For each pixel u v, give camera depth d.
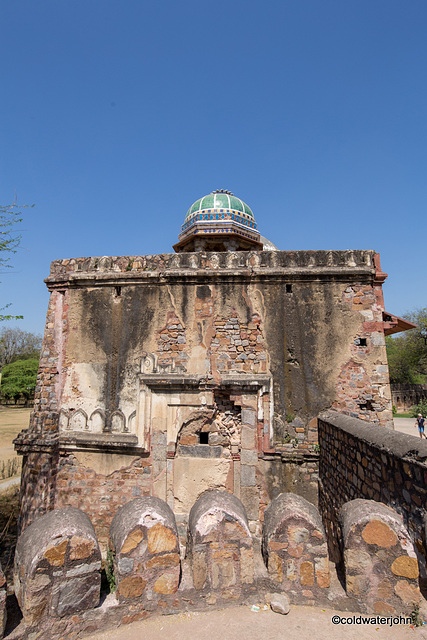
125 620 2.86
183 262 7.54
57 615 2.72
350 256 7.27
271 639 2.63
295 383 7.04
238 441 7.09
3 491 11.56
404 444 3.54
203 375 7.15
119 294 7.70
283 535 3.04
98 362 7.54
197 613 2.92
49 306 7.90
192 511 3.46
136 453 7.14
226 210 10.84
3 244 7.47
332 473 5.91
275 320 7.23
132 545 2.96
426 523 3.06
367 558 2.88
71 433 7.37
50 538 2.78
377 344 7.01
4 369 39.59
